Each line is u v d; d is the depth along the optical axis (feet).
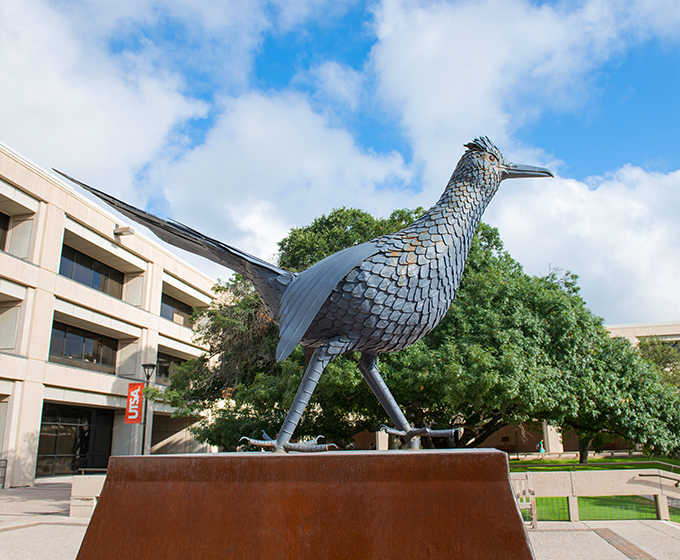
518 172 13.15
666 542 20.74
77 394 61.57
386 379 33.30
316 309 10.73
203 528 9.04
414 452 8.91
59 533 24.34
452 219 12.00
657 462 28.66
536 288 37.83
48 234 57.26
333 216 48.55
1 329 53.88
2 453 50.67
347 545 8.46
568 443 104.06
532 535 22.54
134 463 9.81
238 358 45.47
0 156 51.80
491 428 44.50
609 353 37.91
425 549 8.23
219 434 41.68
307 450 10.58
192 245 12.46
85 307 63.26
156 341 77.00
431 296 11.43
